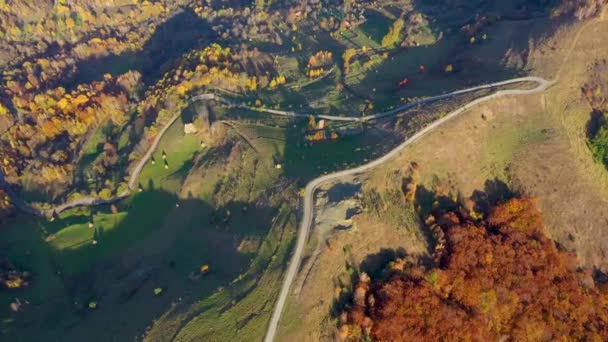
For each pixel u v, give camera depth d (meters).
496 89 119.50
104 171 129.25
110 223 117.50
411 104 121.69
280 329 79.81
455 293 87.44
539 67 124.38
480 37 145.12
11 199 130.38
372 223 92.00
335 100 134.00
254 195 107.00
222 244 100.62
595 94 121.31
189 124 125.94
